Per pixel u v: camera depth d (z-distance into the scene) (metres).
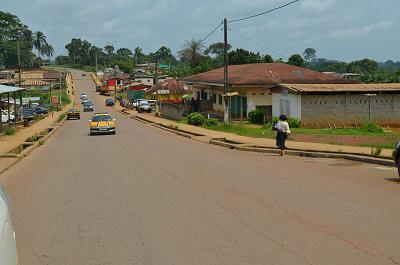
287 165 17.34
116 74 152.12
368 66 135.12
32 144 30.45
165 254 7.05
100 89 140.88
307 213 9.40
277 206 10.12
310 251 6.96
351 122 35.28
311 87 36.12
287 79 46.94
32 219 9.75
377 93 35.22
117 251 7.30
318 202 10.43
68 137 37.19
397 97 35.59
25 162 21.61
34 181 15.38
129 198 11.58
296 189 12.14
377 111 35.53
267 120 42.81
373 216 9.02
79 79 179.75
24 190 13.60
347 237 7.64
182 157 20.66
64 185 14.12
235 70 56.19
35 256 7.21
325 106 34.97
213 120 42.09
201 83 56.78
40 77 139.00
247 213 9.54
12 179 16.33
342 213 9.33
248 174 15.10
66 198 11.96
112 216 9.70
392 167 16.14
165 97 77.12
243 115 48.69
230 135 32.19
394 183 12.80
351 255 6.73
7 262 3.34
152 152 23.12
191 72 98.94
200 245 7.44
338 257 6.65
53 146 29.67
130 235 8.19
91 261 6.87
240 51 87.88
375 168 16.00
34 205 11.25
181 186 13.06
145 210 10.16
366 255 6.71
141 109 77.00
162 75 141.50
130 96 109.06
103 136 36.34
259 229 8.28
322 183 13.02
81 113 83.88
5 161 21.50
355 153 18.94
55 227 8.98
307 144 23.62
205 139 30.61
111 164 18.80
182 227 8.59
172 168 16.95
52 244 7.84
